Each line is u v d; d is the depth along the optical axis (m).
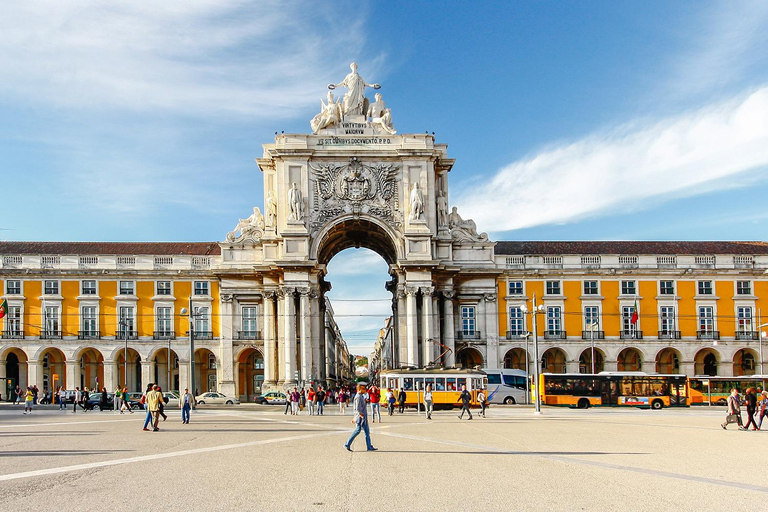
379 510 5.89
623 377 26.02
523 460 9.04
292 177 29.92
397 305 30.28
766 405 15.01
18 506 6.02
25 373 30.94
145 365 30.31
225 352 30.28
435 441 11.73
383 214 29.91
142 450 10.20
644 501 6.29
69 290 30.58
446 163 31.14
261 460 9.02
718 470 8.23
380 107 30.97
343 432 13.74
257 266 29.69
